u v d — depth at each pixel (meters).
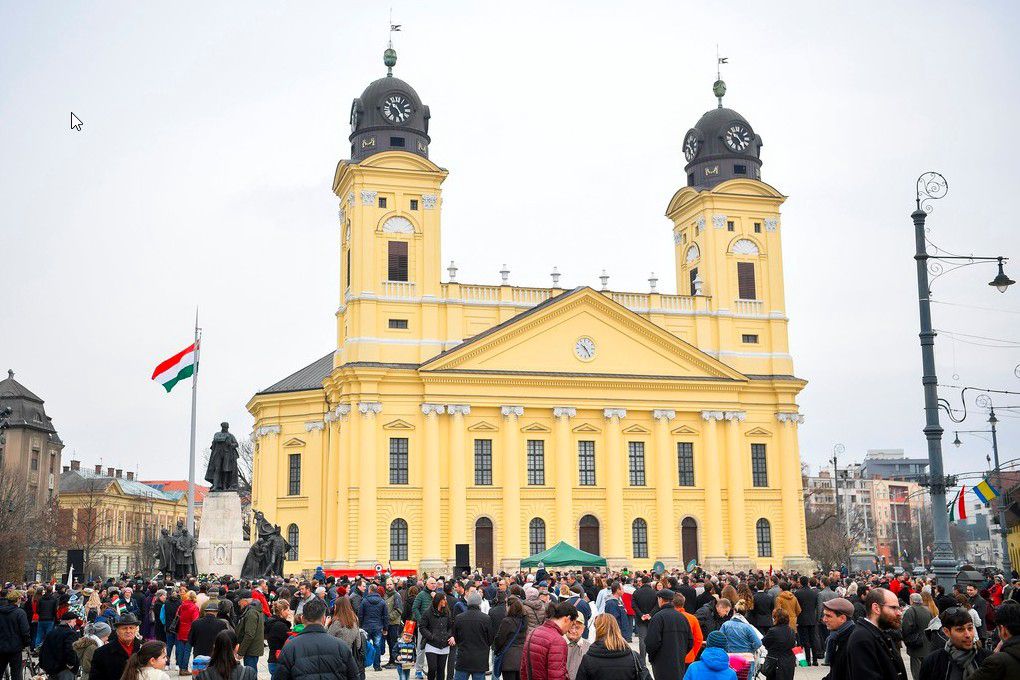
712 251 84.75
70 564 51.25
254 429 83.81
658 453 78.81
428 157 81.38
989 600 27.45
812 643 33.44
